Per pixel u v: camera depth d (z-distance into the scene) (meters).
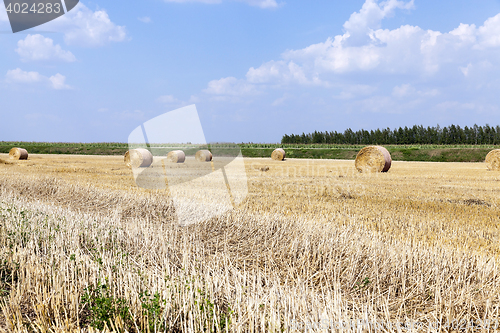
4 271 5.12
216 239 6.61
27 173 17.47
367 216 9.24
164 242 6.13
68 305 4.02
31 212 8.23
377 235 7.06
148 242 6.20
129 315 3.78
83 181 14.71
